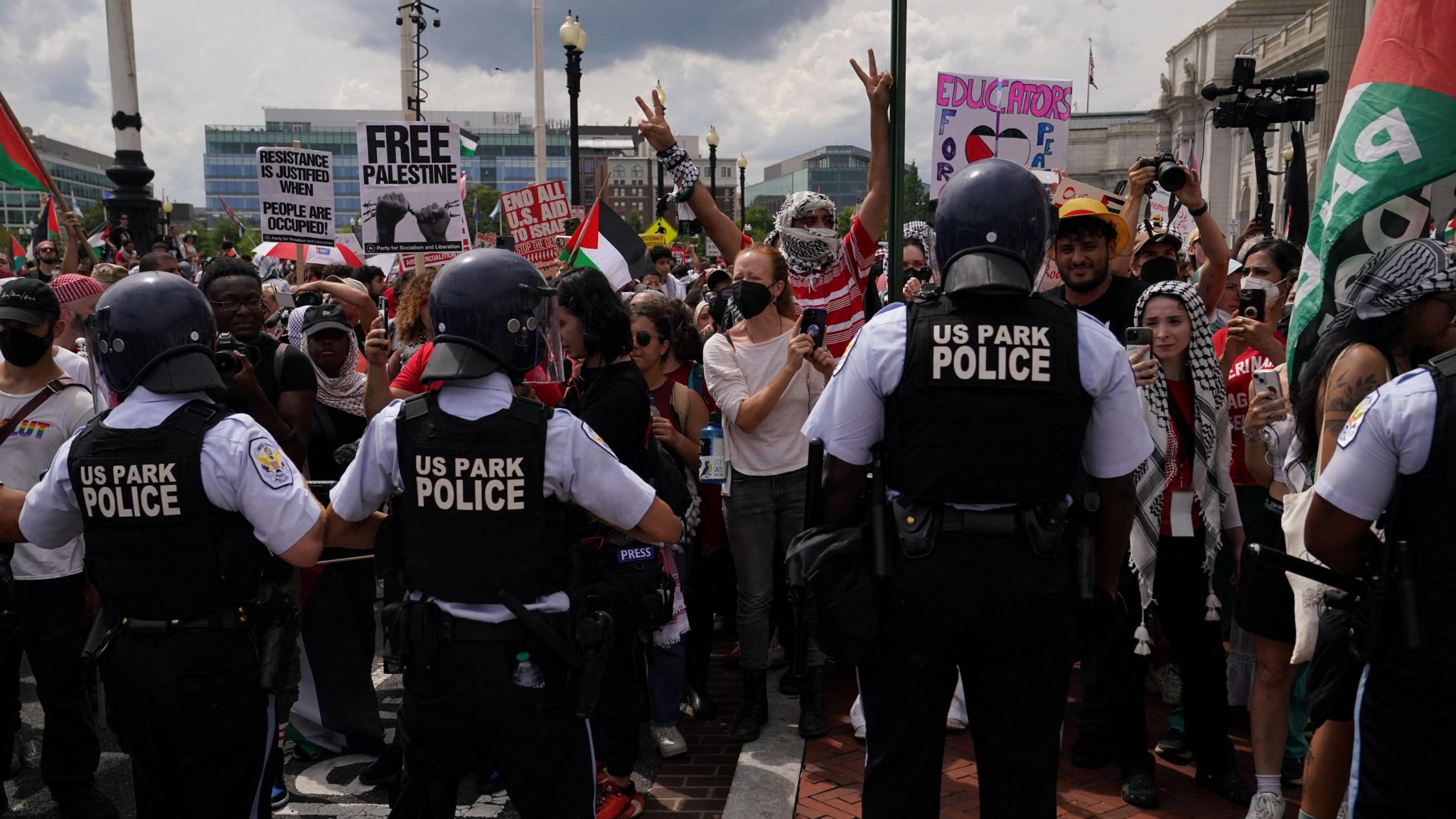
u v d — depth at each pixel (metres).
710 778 4.22
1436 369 2.27
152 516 2.65
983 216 2.44
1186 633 3.86
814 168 182.25
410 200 7.58
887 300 4.06
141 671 2.69
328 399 4.75
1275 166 51.00
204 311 2.81
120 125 16.45
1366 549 2.46
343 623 4.25
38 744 4.59
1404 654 2.31
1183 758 4.21
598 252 7.97
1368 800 2.44
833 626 2.47
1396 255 2.81
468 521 2.53
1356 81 3.54
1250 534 3.76
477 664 2.53
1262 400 3.60
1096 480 2.58
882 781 2.59
